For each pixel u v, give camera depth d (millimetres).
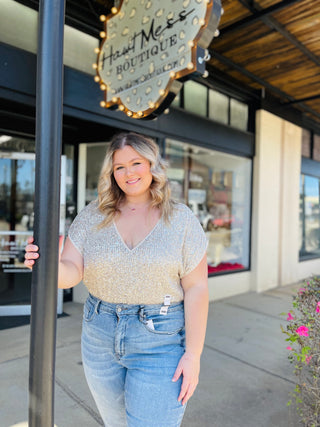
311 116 6832
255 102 5613
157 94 2283
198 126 4645
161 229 1213
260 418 2127
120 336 1181
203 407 2236
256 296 5316
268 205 5793
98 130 4160
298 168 6508
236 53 4402
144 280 1178
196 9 2020
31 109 3293
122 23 2656
